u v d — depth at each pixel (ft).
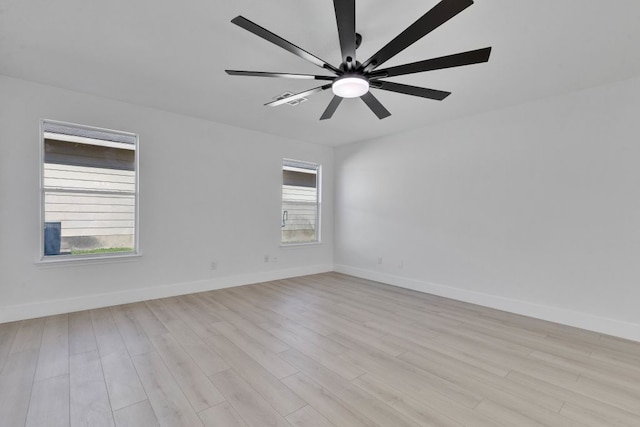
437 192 13.71
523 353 7.96
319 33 7.06
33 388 6.12
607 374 6.95
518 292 11.21
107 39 7.42
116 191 11.60
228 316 10.41
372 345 8.33
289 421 5.26
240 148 14.65
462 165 12.87
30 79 9.66
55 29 7.00
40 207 10.03
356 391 6.18
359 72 6.70
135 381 6.42
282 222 16.66
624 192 9.14
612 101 9.35
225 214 14.20
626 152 9.11
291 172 17.25
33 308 9.87
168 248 12.59
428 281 13.98
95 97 10.89
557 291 10.34
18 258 9.69
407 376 6.77
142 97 11.05
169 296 12.59
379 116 8.91
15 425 5.08
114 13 6.44
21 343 8.10
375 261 16.34
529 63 8.26
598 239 9.58
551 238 10.50
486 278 12.08
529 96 10.52
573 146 10.05
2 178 9.46
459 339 8.80
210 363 7.22
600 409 5.69
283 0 5.98
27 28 6.96
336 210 18.62
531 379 6.72
